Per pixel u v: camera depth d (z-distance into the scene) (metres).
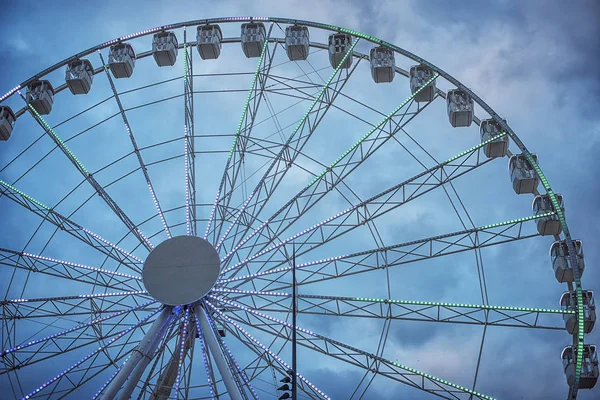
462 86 41.72
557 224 39.91
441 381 36.09
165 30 46.81
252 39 45.91
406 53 43.19
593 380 37.94
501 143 40.91
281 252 39.59
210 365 36.75
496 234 39.53
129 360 36.28
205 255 38.81
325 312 38.16
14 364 37.97
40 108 45.38
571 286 40.28
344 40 45.03
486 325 37.91
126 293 38.59
